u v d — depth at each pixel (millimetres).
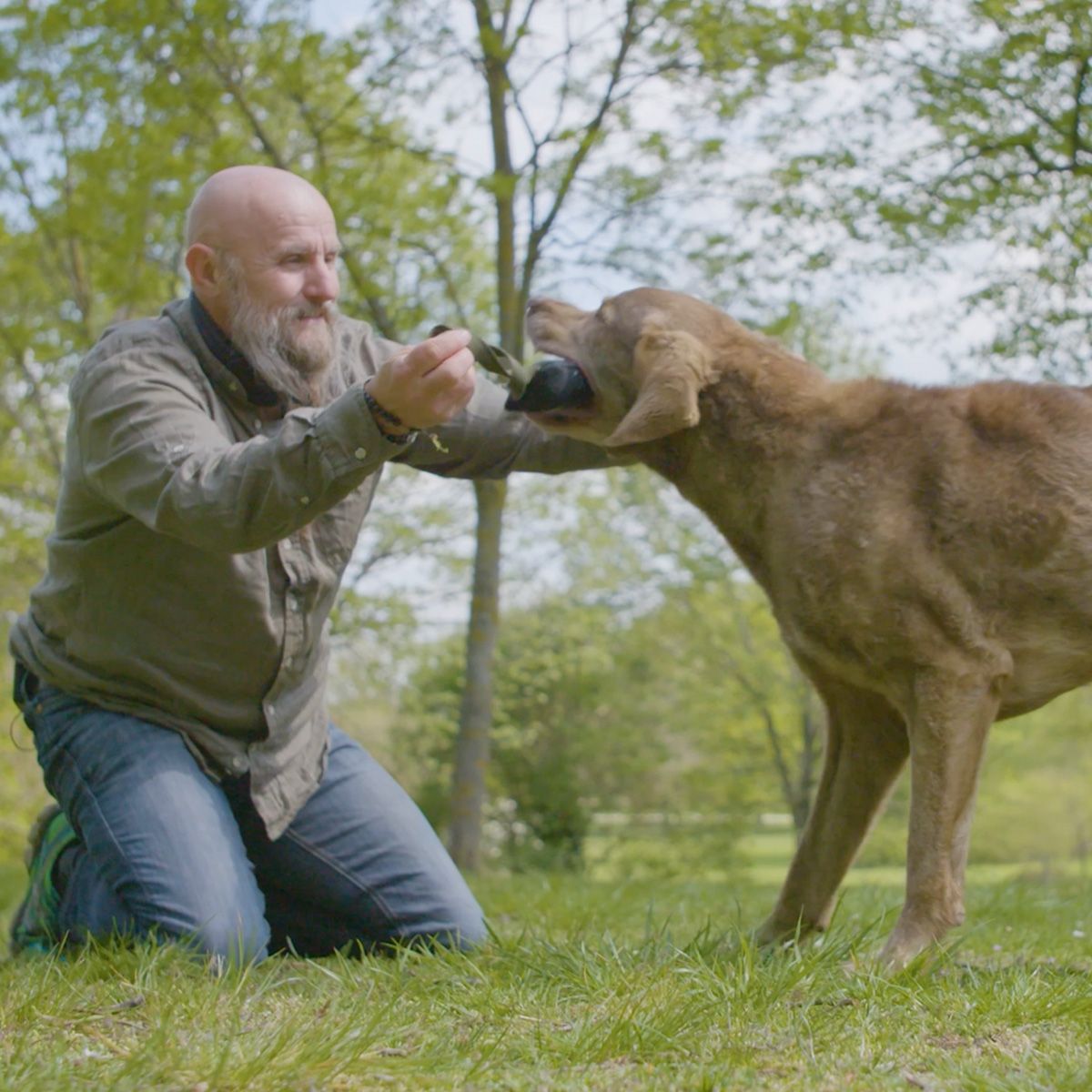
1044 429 3295
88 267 10195
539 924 4441
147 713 3514
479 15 7965
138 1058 2129
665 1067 2221
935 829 3135
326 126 8148
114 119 8984
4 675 14023
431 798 22812
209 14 7879
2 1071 2094
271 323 3406
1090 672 3332
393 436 2830
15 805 16297
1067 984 2756
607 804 25047
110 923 3369
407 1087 2109
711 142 7445
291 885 3773
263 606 3445
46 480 13188
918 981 2783
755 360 3494
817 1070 2184
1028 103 6355
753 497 3447
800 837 3584
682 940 3621
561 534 16156
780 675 21234
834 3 6598
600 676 23625
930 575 3186
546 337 3787
